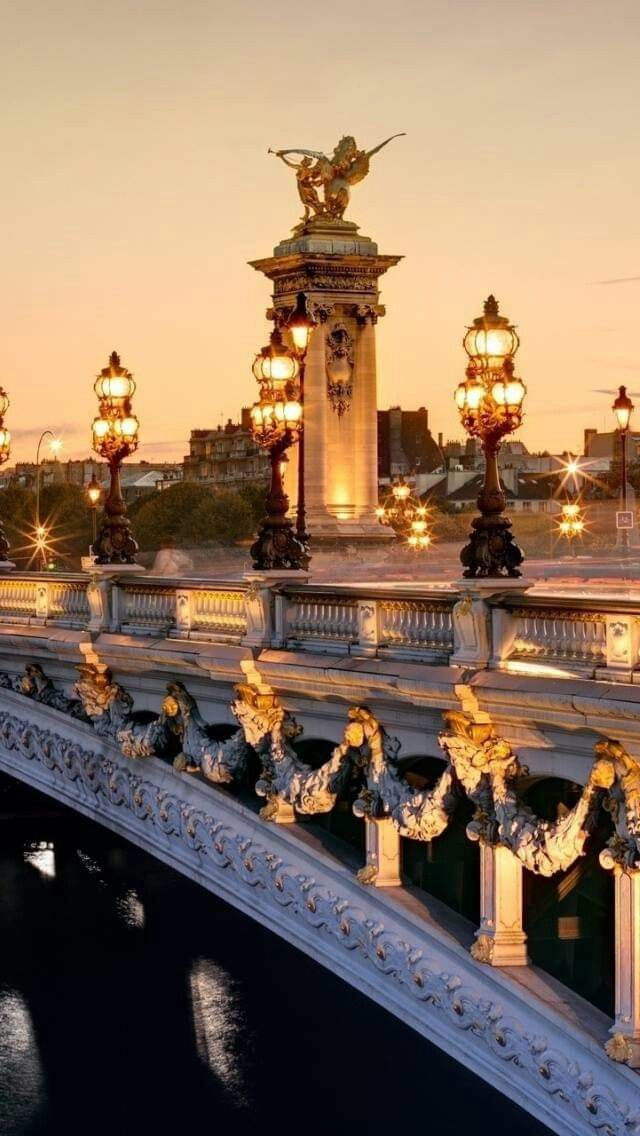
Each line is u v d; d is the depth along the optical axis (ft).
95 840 212.02
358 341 225.97
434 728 106.73
